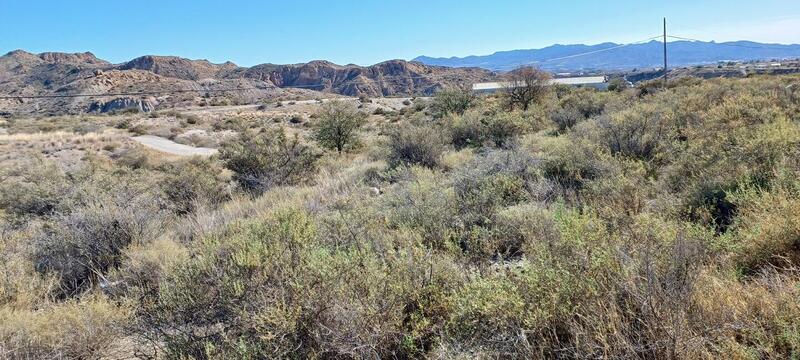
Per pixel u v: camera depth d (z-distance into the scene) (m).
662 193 5.30
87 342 3.08
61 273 4.61
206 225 6.30
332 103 19.17
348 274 2.82
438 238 4.41
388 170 9.90
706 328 2.04
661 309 2.14
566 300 2.37
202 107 86.31
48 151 31.95
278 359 2.28
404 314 2.68
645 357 2.05
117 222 5.34
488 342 2.34
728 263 2.94
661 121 9.16
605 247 2.72
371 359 2.37
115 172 14.54
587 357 2.04
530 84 26.66
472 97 27.61
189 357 2.35
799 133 5.16
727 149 5.64
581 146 7.61
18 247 5.40
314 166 12.30
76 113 92.62
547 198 5.67
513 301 2.34
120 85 134.62
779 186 3.73
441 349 2.33
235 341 2.45
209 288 2.96
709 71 76.12
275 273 2.84
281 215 4.08
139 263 4.46
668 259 2.58
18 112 96.69
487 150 10.14
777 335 2.01
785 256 2.88
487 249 3.97
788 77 20.48
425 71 199.62
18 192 10.02
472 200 5.34
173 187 9.99
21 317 3.32
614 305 2.18
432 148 10.55
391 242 4.11
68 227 5.23
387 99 77.81
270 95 127.31
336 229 4.42
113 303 3.65
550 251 2.98
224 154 12.02
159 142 39.62
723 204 4.45
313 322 2.48
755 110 8.32
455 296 2.61
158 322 2.88
